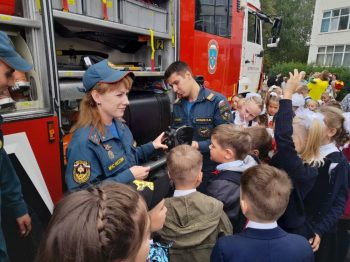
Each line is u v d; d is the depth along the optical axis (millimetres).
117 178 1434
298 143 1899
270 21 6184
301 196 1778
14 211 1578
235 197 1726
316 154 1867
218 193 1747
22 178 1673
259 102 3471
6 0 1578
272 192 1312
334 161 1971
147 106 2605
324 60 25609
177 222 1483
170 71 2418
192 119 2527
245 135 1853
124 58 3154
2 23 1569
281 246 1296
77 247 586
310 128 1867
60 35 2412
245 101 3594
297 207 1729
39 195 1749
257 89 6383
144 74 2699
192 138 2344
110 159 1498
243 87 5535
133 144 1819
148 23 2701
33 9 1693
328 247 2111
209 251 1467
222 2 4168
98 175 1449
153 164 2242
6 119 1587
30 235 1732
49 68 1760
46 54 1739
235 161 1837
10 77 1424
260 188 1325
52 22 1753
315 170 1800
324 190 1887
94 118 1514
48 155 1796
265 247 1295
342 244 2332
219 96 2494
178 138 2211
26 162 1674
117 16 2334
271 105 3656
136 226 647
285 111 1772
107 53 3000
